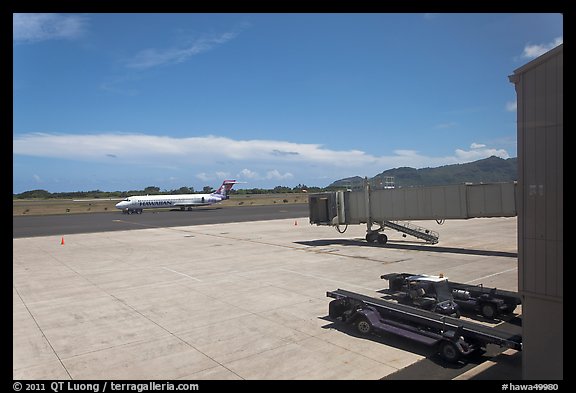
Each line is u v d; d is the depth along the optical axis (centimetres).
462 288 1622
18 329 1412
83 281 2189
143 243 3869
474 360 1083
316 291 1856
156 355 1159
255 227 5347
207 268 2488
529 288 831
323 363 1073
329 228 5038
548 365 809
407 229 3409
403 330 1198
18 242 4131
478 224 5078
